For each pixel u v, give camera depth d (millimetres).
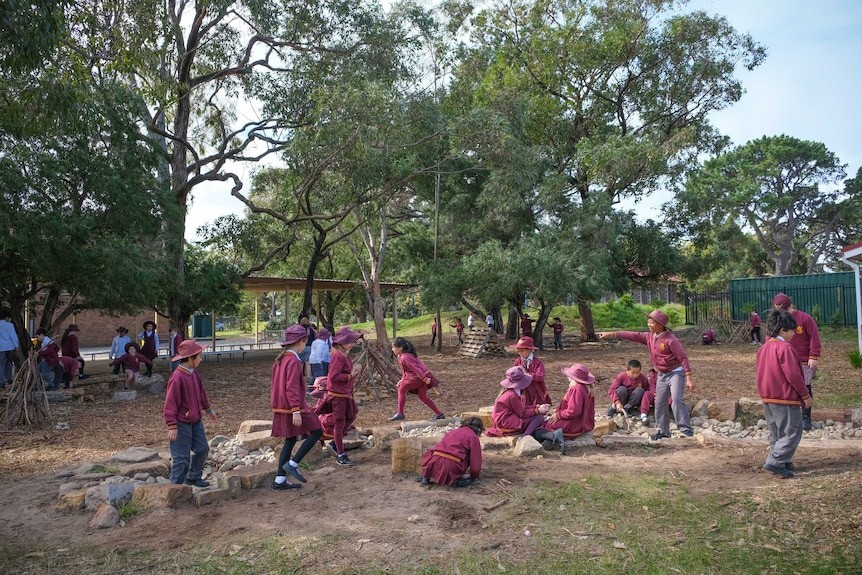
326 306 40656
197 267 22016
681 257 30594
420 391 9789
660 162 25328
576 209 26078
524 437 7699
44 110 11289
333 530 5109
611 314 42906
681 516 5203
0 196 13109
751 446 7637
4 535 5270
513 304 28844
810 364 8344
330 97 17891
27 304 19125
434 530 5062
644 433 8984
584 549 4602
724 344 25250
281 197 27250
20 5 8484
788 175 50625
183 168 21438
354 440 8242
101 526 5332
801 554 4363
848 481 5859
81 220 14688
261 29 19438
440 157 23016
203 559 4609
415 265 31562
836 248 55656
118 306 16312
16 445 9086
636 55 28750
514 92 25125
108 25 13656
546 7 28531
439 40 23453
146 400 13609
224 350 29000
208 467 7633
